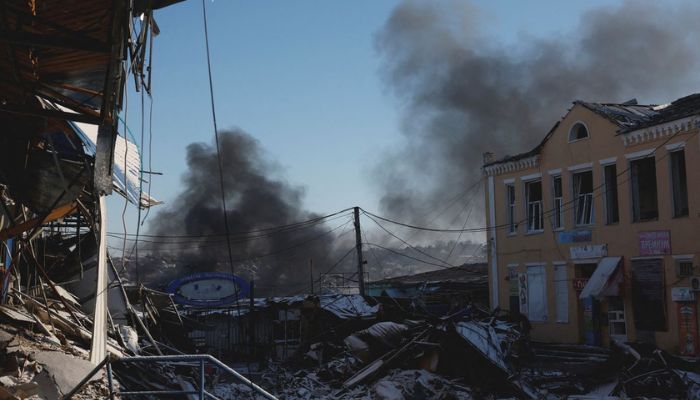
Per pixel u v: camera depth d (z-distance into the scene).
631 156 27.33
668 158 25.81
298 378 24.53
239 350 34.81
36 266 12.92
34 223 9.70
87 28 7.08
